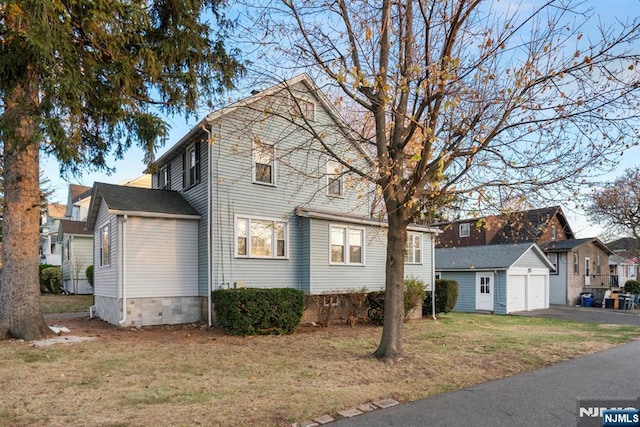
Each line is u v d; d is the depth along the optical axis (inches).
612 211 1204.5
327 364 305.9
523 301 925.8
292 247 565.9
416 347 378.9
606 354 372.5
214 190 504.4
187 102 410.0
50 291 1013.2
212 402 214.7
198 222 530.6
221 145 512.4
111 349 349.1
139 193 551.2
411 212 344.8
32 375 264.7
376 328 521.0
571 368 313.7
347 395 229.5
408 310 605.6
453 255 1035.3
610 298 1019.3
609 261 1407.5
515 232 428.8
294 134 567.5
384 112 325.4
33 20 264.4
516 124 293.6
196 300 522.6
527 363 327.0
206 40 420.5
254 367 295.0
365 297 577.9
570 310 940.6
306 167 526.3
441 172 268.1
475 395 239.0
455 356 341.4
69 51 299.4
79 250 1003.9
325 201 606.9
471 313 844.0
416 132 327.3
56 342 377.7
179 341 394.9
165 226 509.4
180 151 589.9
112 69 344.5
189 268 521.3
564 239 1240.2
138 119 358.9
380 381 263.4
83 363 298.4
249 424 187.2
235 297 433.4
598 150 295.4
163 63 386.9
